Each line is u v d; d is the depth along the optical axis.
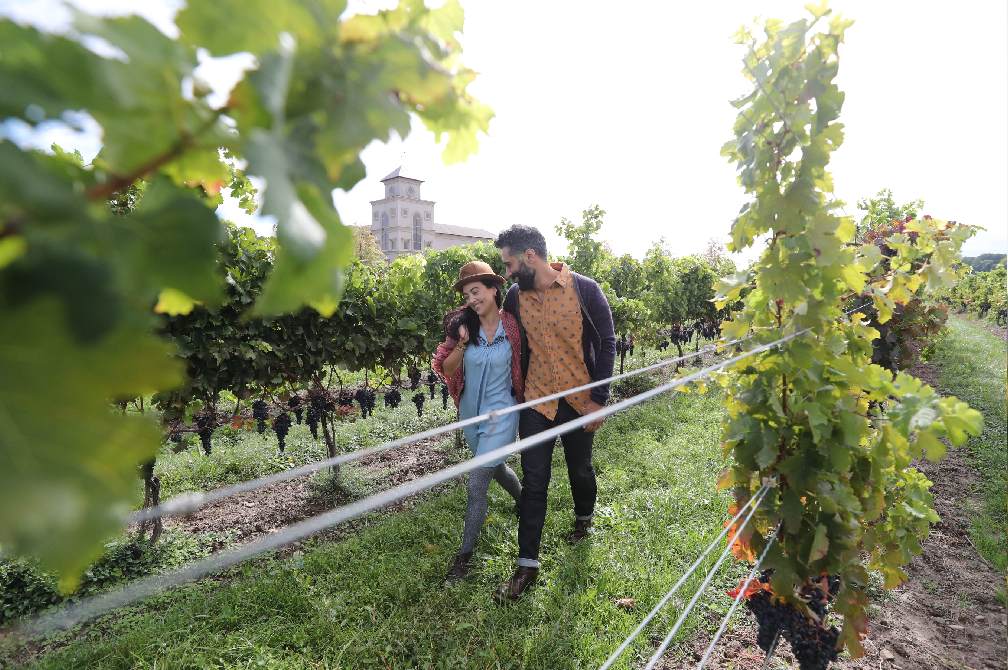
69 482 0.21
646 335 11.46
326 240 0.32
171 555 3.94
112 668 2.66
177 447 4.23
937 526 4.41
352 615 3.01
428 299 6.14
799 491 1.89
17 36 0.22
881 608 3.23
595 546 3.65
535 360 3.15
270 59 0.29
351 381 8.67
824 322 1.98
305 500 5.03
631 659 2.69
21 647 2.82
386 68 0.36
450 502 4.54
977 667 2.81
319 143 0.33
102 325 0.22
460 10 0.48
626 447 5.92
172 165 0.35
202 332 3.84
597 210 10.60
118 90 0.23
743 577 3.30
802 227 1.75
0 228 0.22
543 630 2.82
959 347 15.44
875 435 2.05
